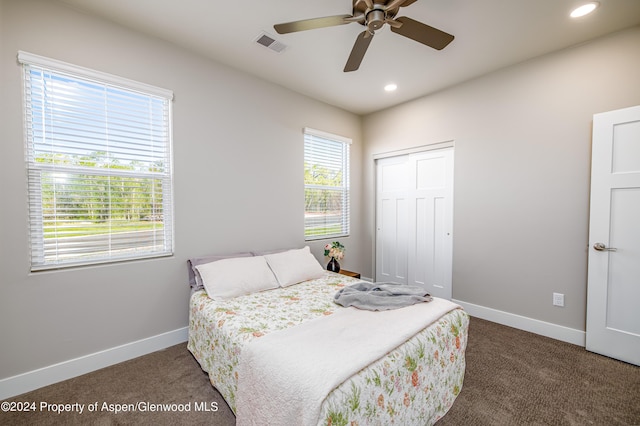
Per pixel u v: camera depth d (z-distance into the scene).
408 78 3.01
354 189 4.17
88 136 2.04
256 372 1.30
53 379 1.89
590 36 2.27
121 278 2.17
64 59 1.91
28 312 1.82
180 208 2.46
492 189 2.93
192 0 1.88
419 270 3.68
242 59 2.64
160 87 2.32
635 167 2.09
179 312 2.47
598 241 2.25
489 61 2.67
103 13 2.01
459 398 1.75
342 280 2.75
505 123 2.81
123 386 1.87
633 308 2.11
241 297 2.21
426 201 3.58
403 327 1.53
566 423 1.55
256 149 2.98
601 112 2.29
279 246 3.21
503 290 2.87
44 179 1.89
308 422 0.98
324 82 3.11
